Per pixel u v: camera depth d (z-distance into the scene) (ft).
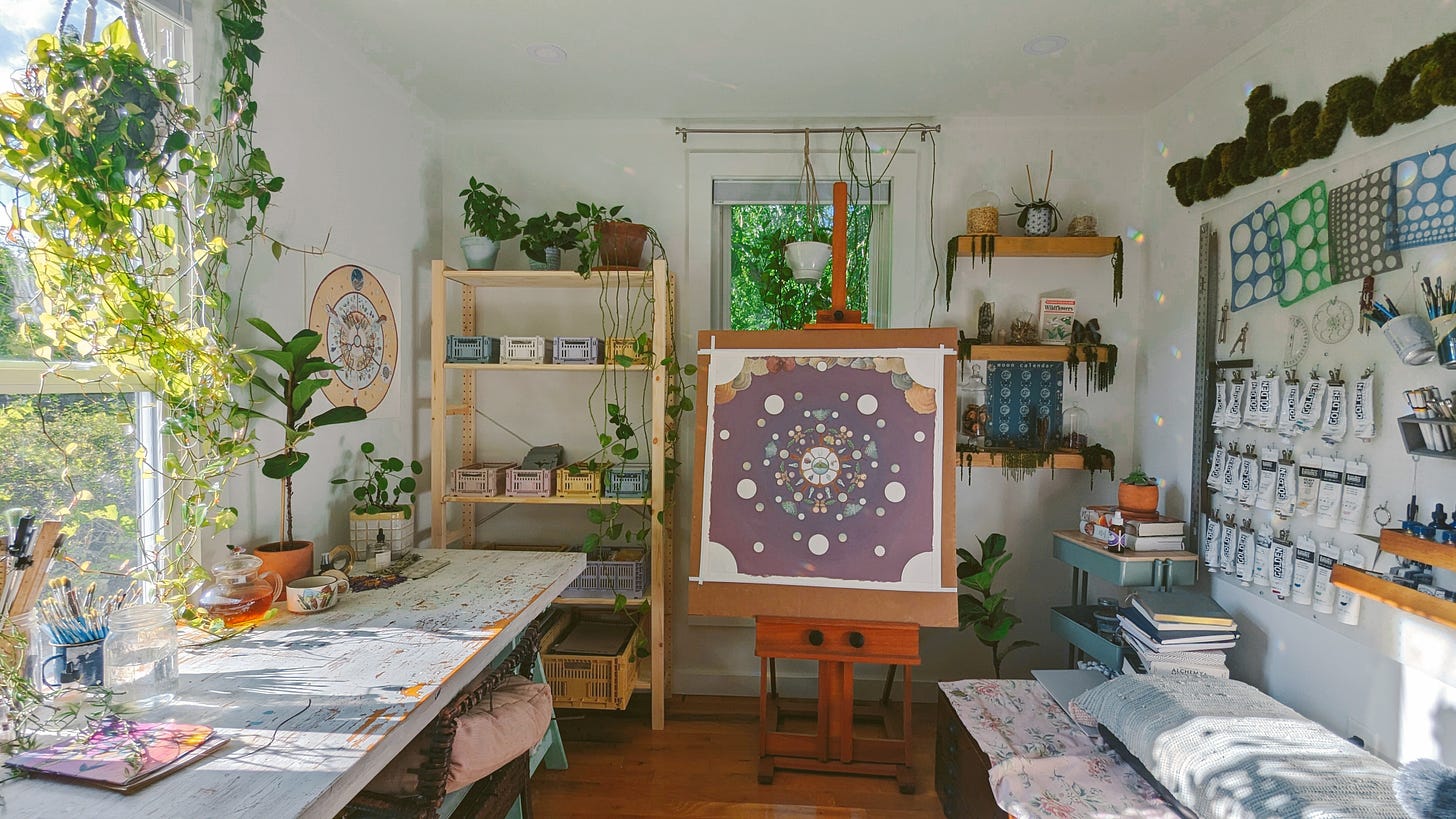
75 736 3.61
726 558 7.53
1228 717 5.33
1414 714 5.35
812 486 7.55
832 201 9.88
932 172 9.68
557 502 8.91
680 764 8.14
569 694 8.61
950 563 7.26
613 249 8.94
